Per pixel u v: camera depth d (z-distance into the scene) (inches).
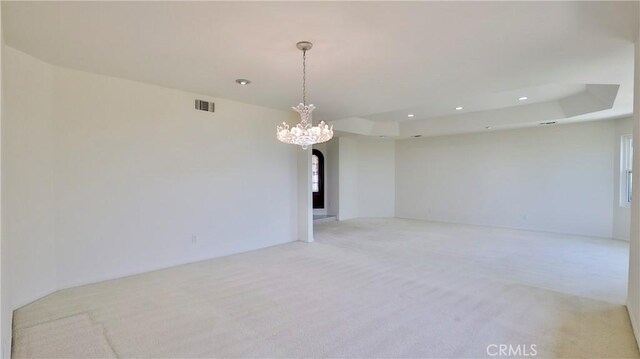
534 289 144.6
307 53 124.2
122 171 158.9
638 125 99.2
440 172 352.5
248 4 89.4
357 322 112.7
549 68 140.1
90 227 149.4
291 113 237.5
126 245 160.9
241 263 184.9
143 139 165.8
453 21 99.3
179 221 180.5
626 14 93.7
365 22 99.9
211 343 99.2
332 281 154.8
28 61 126.3
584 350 95.1
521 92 213.6
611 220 255.9
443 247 228.1
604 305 126.8
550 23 100.1
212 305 126.6
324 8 91.7
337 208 365.1
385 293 139.5
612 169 254.2
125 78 156.8
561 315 118.0
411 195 374.9
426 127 319.3
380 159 386.9
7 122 117.4
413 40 112.6
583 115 231.8
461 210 338.0
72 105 143.2
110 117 154.5
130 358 91.0
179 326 109.5
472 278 159.9
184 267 176.2
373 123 335.9
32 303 126.7
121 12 93.5
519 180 301.0
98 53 124.6
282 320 114.2
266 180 224.7
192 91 180.5
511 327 109.0
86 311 120.3
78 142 145.1
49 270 136.4
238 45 117.0
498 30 105.0
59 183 139.8
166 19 97.8
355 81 159.5
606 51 121.3
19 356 91.2
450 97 191.9
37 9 91.3
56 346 96.7
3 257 76.5
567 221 276.2
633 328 105.9
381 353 93.9
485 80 157.5
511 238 259.3
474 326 109.7
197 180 187.6
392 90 175.2
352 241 247.9
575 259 196.5
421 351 94.8
